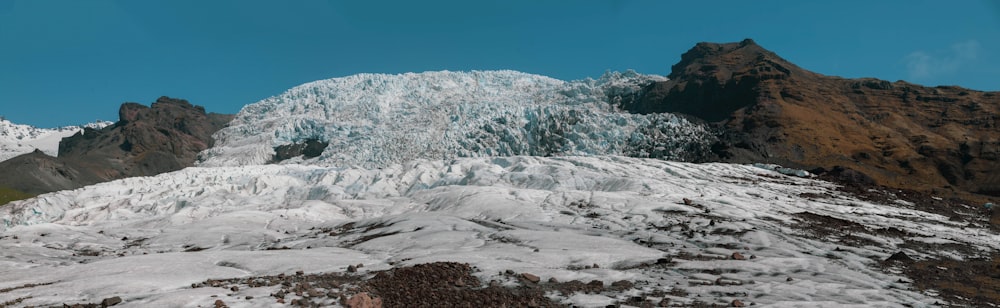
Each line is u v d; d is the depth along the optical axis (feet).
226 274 95.91
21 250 167.43
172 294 75.10
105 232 220.02
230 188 414.82
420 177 385.91
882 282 93.61
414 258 112.27
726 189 277.64
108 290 80.33
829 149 442.91
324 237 188.34
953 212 255.50
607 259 109.29
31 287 87.66
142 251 183.01
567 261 107.86
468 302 73.61
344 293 76.84
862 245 147.74
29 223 393.09
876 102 573.74
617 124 535.60
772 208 222.07
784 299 75.51
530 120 572.10
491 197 241.55
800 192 285.23
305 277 91.81
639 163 373.81
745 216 194.80
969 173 400.47
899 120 523.29
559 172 334.65
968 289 91.71
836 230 173.58
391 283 83.87
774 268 100.78
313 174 461.78
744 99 578.66
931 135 476.95
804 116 511.81
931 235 172.45
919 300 79.20
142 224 275.18
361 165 571.69
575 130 533.55
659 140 495.00
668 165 367.04
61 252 173.99
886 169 415.64
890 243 152.25
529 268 95.09
